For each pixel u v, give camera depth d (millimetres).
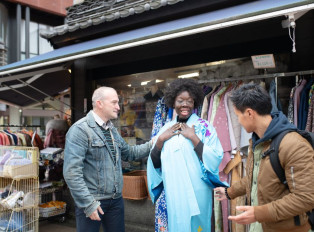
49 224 4441
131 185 3807
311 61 3049
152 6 3672
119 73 4715
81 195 2082
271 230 1458
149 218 3895
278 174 1415
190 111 2053
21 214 3572
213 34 3590
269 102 1495
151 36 2400
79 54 2834
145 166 4277
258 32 3281
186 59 3975
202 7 3547
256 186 1565
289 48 3195
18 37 14469
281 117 1488
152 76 4352
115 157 2367
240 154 2918
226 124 2949
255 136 1596
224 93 3105
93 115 2318
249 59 3518
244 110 1521
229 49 3613
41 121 14812
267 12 1920
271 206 1364
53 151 4730
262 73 3406
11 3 14453
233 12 2701
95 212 2074
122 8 4188
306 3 1783
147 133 4434
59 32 4680
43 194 4723
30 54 15359
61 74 5375
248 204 1643
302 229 1430
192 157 1902
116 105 2332
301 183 1312
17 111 13820
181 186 1871
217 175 1913
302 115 2662
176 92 2051
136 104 4543
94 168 2238
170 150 1934
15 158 3381
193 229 1883
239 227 2934
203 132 1996
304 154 1336
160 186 2148
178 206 1858
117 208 2387
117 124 4730
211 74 3785
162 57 4219
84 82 4910
